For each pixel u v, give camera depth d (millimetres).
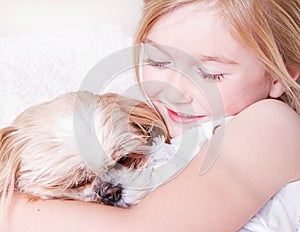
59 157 854
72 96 939
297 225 905
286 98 1001
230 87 909
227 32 879
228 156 853
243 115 893
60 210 833
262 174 853
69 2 1534
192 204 815
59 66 1340
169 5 916
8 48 1379
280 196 895
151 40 945
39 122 901
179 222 808
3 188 859
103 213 825
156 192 837
